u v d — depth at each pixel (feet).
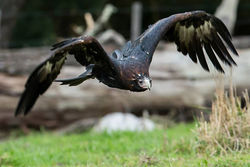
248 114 36.52
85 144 45.29
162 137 44.19
